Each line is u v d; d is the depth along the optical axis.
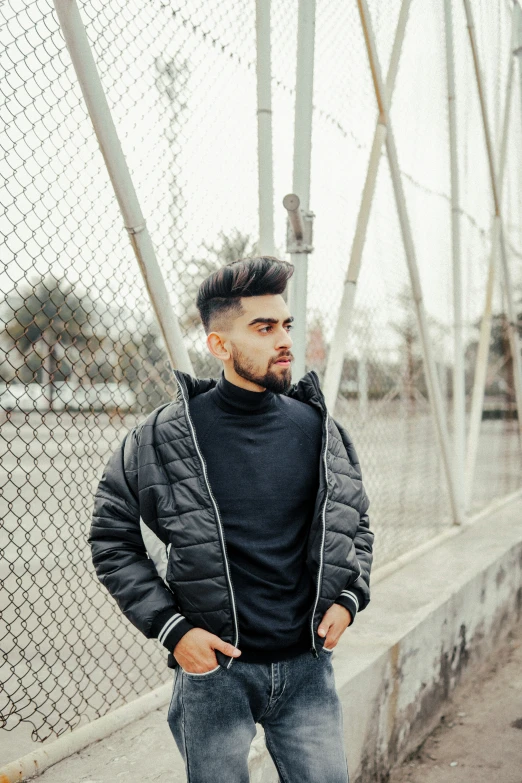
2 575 4.58
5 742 2.43
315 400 1.63
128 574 1.47
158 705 2.46
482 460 7.30
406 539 4.53
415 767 2.87
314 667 1.55
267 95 2.59
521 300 6.64
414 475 5.09
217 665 1.42
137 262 2.21
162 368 2.67
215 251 2.68
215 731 1.45
